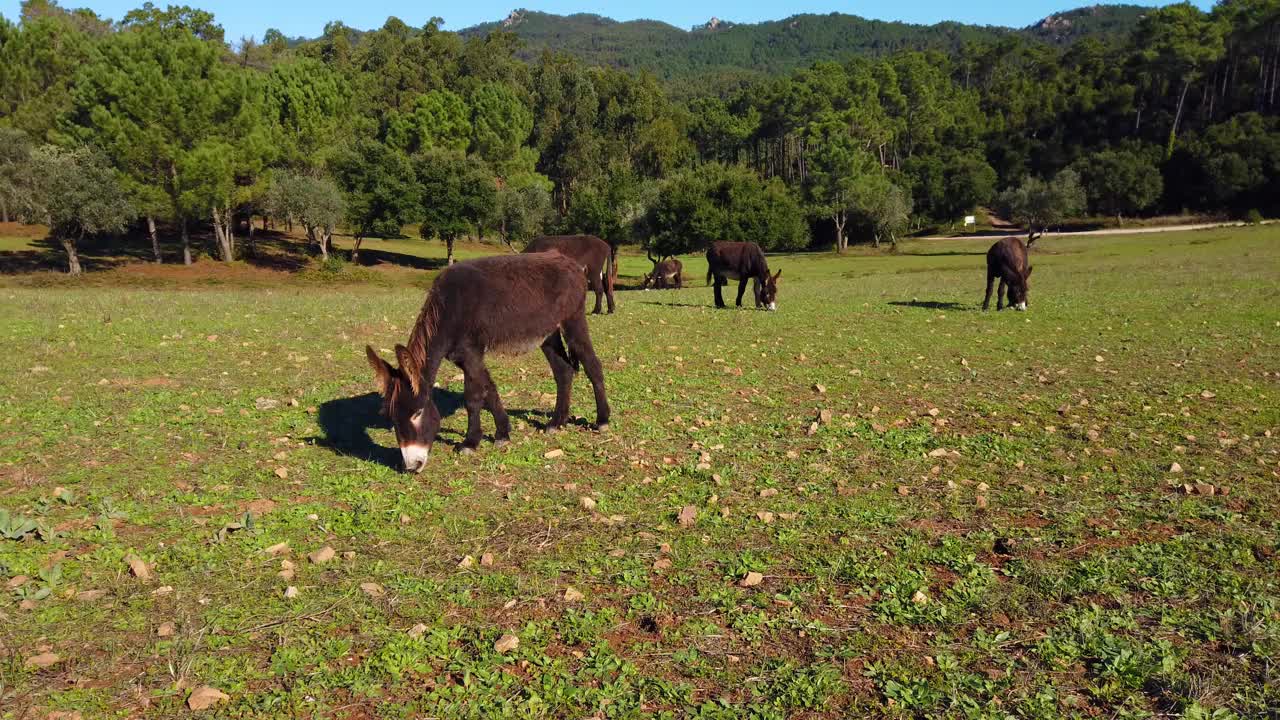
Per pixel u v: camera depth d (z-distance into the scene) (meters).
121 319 15.02
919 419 8.48
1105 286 26.52
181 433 7.49
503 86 101.69
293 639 3.92
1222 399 9.34
